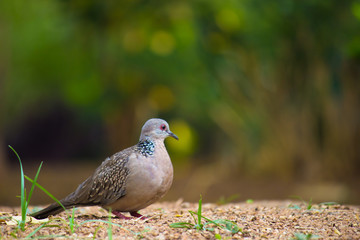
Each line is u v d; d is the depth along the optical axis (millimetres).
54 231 5457
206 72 17906
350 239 5426
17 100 25547
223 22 15789
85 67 20891
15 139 31562
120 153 6730
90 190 6605
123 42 19031
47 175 20797
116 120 22656
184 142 24812
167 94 20703
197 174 18703
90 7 16812
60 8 18016
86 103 21469
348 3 13508
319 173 15703
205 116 24172
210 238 5363
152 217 6188
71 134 31969
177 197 15078
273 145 16719
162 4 17047
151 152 6582
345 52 14047
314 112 16078
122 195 6473
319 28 14227
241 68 16703
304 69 15844
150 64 19406
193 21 17562
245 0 15930
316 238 5371
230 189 15219
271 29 15398
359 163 15719
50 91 25703
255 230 5746
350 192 13242
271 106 16688
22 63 21906
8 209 7750
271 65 16484
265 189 14703
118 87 20688
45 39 21109
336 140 15836
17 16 19562
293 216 6473
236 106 17391
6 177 19062
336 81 15031
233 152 18047
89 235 5344
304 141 16172
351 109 15711
